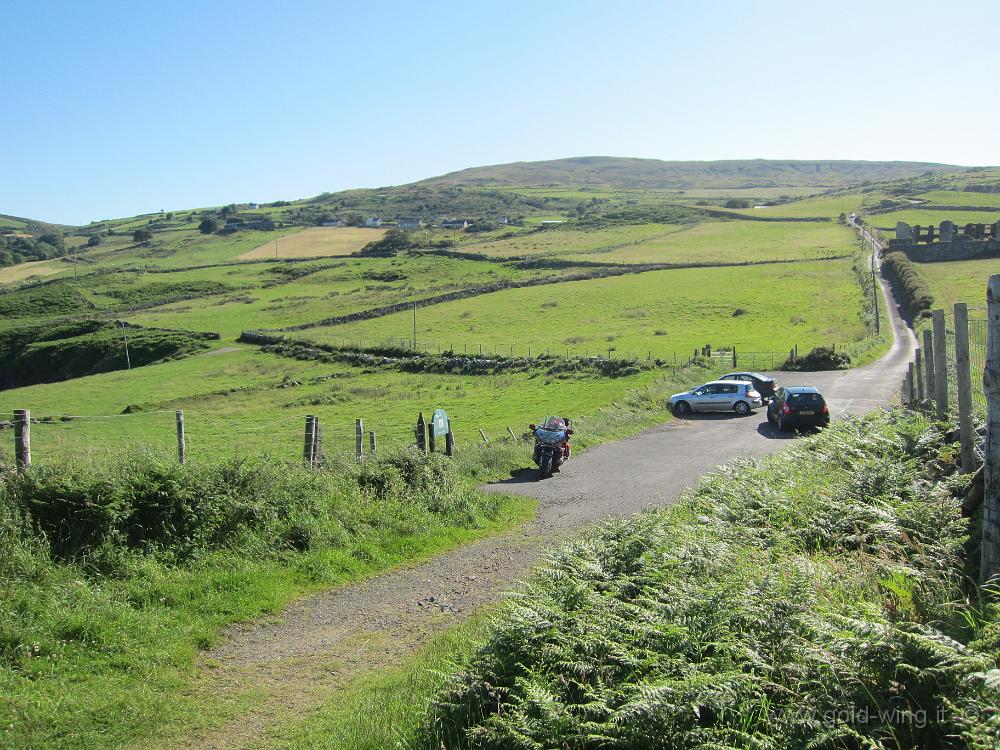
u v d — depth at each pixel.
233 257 166.50
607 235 150.88
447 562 11.87
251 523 11.39
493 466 21.12
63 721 6.38
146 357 84.19
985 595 5.91
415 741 5.84
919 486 9.38
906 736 4.48
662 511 12.14
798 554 7.95
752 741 4.54
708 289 85.25
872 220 139.25
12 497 9.71
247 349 80.50
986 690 4.37
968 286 68.50
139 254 190.38
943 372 14.08
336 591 10.43
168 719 6.67
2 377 91.25
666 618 6.04
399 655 8.28
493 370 56.59
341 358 69.44
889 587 6.24
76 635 7.79
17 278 168.50
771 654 5.41
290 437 36.00
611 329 71.25
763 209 185.75
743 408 32.28
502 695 5.98
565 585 7.02
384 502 13.68
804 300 75.75
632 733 4.82
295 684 7.57
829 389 36.94
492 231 193.12
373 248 152.25
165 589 9.31
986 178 193.00
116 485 10.19
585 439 25.36
